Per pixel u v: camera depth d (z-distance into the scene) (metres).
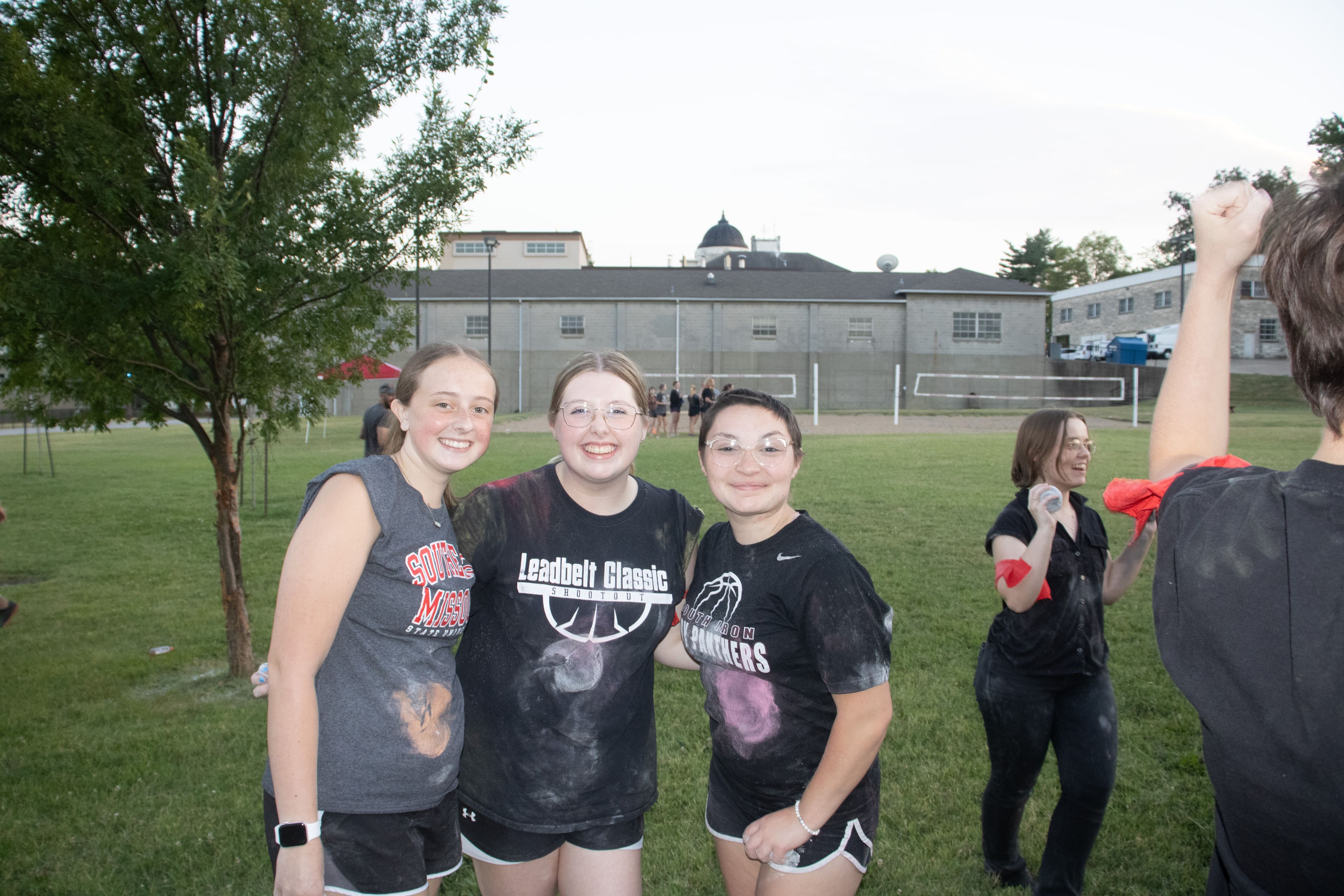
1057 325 57.75
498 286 41.84
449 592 2.06
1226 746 1.02
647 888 3.12
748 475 2.01
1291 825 0.97
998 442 20.11
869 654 1.89
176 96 4.71
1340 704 0.91
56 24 4.41
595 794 2.23
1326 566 0.93
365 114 5.26
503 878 2.29
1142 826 3.38
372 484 1.96
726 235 71.56
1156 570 1.15
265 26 4.59
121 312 4.46
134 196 4.50
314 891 1.78
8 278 4.02
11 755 4.38
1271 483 1.02
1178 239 47.94
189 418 5.35
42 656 6.07
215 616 7.07
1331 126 34.84
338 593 1.88
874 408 38.16
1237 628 0.99
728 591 2.12
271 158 4.82
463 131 5.30
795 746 2.10
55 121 4.10
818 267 65.06
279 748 1.81
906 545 8.68
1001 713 2.85
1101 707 2.77
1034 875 3.12
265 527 10.81
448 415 2.09
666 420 26.59
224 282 4.24
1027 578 2.65
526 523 2.23
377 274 5.35
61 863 3.35
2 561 9.14
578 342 40.09
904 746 4.16
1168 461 1.31
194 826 3.61
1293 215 1.03
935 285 40.91
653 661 2.36
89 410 5.24
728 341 40.16
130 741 4.53
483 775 2.23
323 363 5.35
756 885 2.14
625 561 2.23
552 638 2.19
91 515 12.05
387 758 1.98
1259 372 38.31
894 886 3.05
